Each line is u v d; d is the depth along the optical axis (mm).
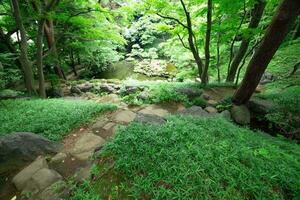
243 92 5602
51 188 2881
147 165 2707
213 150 2863
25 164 3543
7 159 3441
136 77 15609
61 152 3756
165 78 15281
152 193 2379
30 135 3771
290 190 2393
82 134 4312
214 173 2475
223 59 12633
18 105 5781
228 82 8250
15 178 3230
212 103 6258
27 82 8000
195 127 3520
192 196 2264
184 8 6840
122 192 2502
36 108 5469
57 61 10625
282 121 5062
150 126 3588
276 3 6863
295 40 11844
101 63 15219
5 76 8961
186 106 6086
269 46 4703
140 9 7598
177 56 13930
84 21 8883
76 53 13055
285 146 3545
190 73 12531
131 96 6887
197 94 6676
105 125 4621
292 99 5625
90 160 3307
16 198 2918
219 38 7930
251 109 5746
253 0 6059
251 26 7152
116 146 3127
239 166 2600
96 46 12188
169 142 3068
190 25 7102
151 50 19734
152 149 2924
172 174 2518
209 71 12547
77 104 5742
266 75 9547
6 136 3609
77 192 2619
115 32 11172
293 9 4117
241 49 8102
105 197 2514
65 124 4543
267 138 3902
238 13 7406
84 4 8406
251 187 2314
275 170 2594
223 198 2238
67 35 10398
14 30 9578
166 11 7492
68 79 13750
